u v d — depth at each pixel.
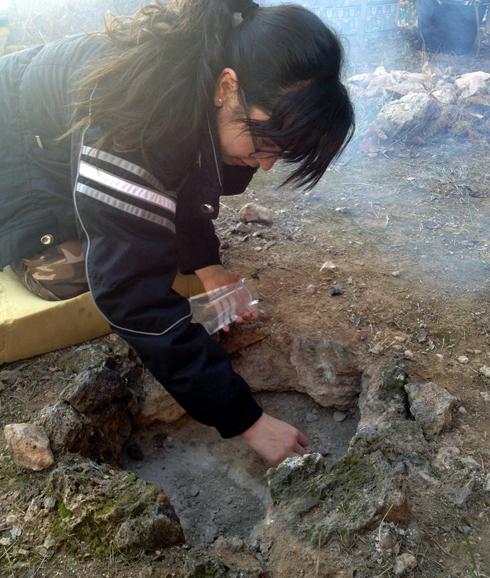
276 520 1.32
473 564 1.19
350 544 1.23
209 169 1.31
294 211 2.44
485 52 4.76
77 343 1.78
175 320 1.33
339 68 1.15
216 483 1.80
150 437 1.84
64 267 1.77
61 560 1.26
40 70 1.62
